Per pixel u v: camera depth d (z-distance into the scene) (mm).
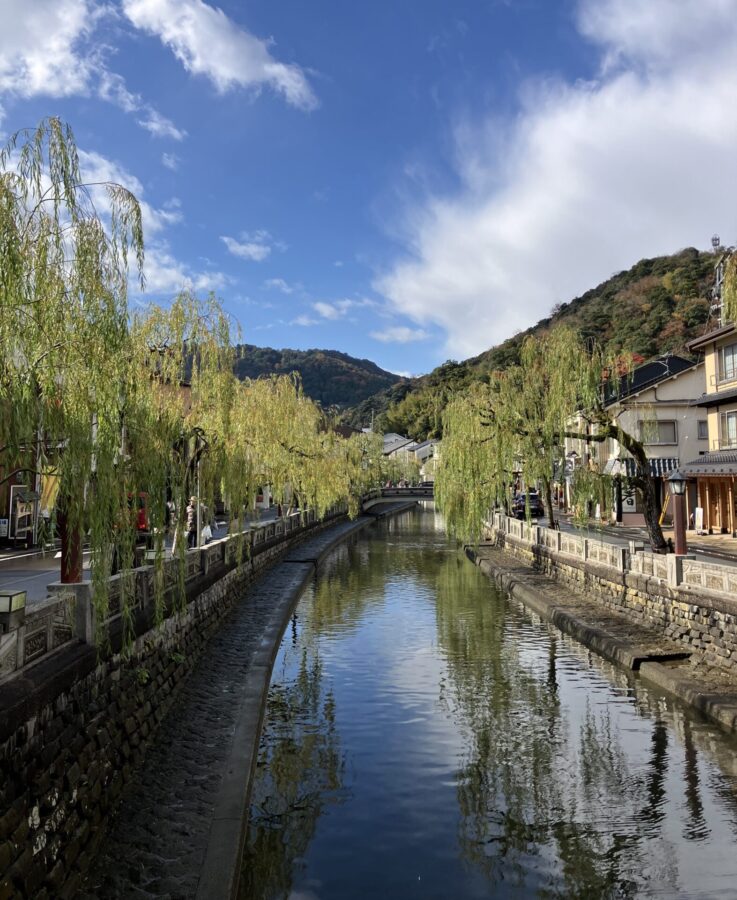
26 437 5785
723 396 25891
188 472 12969
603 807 8219
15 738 5090
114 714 7676
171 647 11156
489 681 13289
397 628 18141
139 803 7473
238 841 6688
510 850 7316
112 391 6895
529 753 9852
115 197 7320
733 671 11312
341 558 34062
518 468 29953
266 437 17578
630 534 29219
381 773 9289
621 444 17812
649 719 10812
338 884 6715
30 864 5125
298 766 9531
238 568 18484
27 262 6074
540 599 19328
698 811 8023
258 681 12266
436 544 41344
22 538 19203
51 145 6410
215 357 12664
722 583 11734
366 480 60938
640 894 6477
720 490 27469
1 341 5660
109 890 5883
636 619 15555
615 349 18906
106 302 6637
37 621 6035
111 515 7047
